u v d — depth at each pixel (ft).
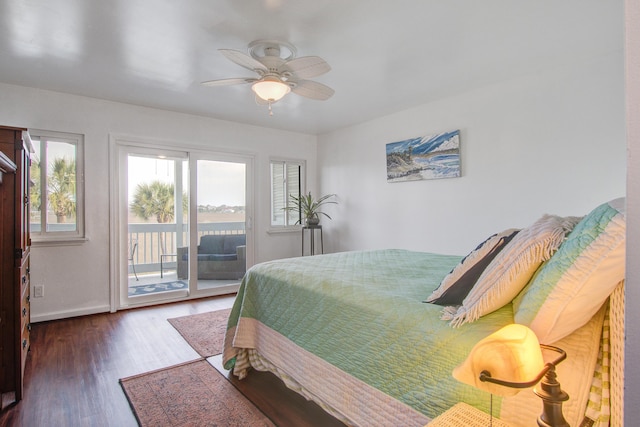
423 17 7.09
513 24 7.38
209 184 14.74
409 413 4.17
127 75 9.97
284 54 8.65
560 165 9.59
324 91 8.96
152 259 13.71
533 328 3.33
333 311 5.52
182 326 10.88
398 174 13.88
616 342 3.01
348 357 5.14
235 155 15.44
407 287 5.64
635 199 1.53
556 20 7.22
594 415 3.24
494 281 3.89
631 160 1.54
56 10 6.72
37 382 7.34
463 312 4.06
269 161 16.53
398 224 14.03
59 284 11.54
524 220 10.32
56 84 10.67
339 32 7.67
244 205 15.79
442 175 12.33
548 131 9.79
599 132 8.91
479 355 2.71
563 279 3.09
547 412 2.81
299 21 7.21
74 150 11.84
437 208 12.64
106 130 12.26
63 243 11.59
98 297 12.19
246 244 15.83
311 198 17.48
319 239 17.98
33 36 7.71
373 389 4.70
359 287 5.70
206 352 8.96
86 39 7.87
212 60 8.99
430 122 12.74
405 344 4.33
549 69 9.71
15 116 10.69
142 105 12.81
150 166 13.57
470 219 11.66
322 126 16.17
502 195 10.81
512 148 10.55
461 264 4.70
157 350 9.06
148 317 11.80
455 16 7.06
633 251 1.54
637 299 1.53
